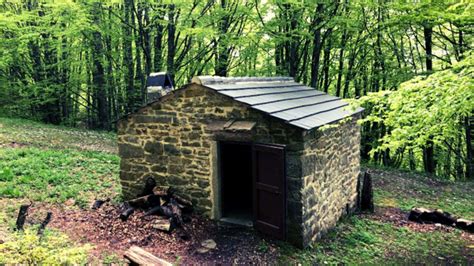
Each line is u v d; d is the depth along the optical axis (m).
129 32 18.30
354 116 10.15
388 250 7.83
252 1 16.48
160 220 7.40
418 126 5.50
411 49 18.28
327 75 19.05
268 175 7.02
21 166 9.74
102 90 21.16
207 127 7.68
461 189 13.62
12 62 20.44
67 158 11.30
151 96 9.76
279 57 18.22
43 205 7.82
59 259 3.80
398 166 21.78
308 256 6.80
